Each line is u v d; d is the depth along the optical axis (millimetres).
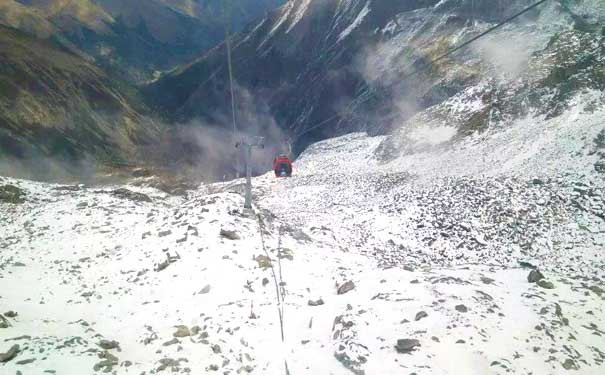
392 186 42500
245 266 14180
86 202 27562
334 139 92312
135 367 8266
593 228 25969
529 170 34656
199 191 57688
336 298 11797
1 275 14555
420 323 9594
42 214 24641
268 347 9242
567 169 32688
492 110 51125
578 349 9445
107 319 11141
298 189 50656
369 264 16516
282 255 15641
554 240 25781
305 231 23734
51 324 10172
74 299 12508
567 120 40500
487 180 35219
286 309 11133
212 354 8906
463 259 24641
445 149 50906
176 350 9039
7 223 23375
